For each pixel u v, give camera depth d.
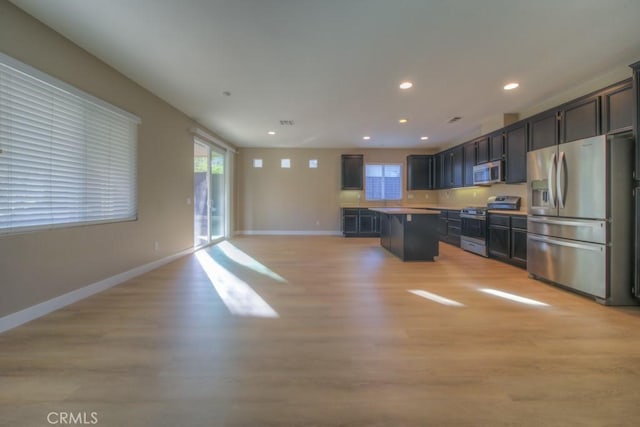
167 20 2.35
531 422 1.29
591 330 2.19
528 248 3.65
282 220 8.23
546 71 3.31
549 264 3.31
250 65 3.14
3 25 2.13
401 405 1.40
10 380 1.57
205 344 1.98
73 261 2.77
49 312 2.51
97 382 1.56
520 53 2.90
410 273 3.92
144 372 1.65
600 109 3.23
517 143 4.54
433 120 5.34
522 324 2.30
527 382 1.57
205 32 2.52
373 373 1.65
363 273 3.92
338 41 2.67
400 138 6.91
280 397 1.45
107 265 3.21
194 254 5.23
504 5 2.18
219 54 2.90
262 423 1.28
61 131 2.63
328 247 6.10
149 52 2.86
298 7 2.19
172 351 1.88
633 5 2.18
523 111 4.78
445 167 7.19
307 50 2.83
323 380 1.59
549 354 1.85
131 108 3.54
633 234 2.69
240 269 4.13
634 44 2.75
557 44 2.74
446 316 2.46
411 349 1.92
